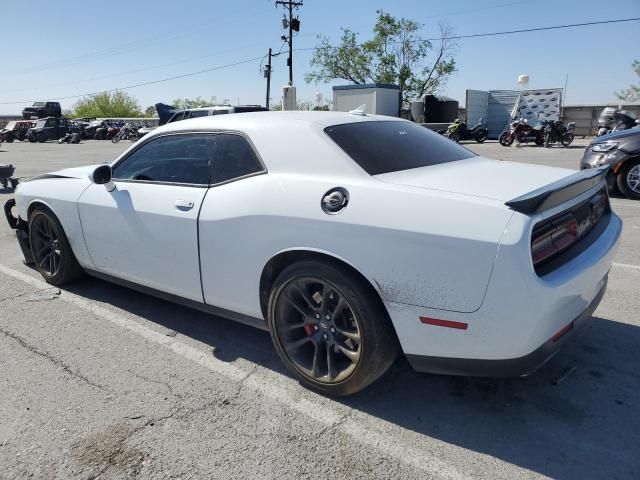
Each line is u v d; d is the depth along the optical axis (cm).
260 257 292
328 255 264
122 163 386
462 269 227
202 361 332
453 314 234
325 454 243
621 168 796
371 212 251
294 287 282
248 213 292
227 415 274
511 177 277
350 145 288
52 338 366
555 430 257
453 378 307
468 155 349
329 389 284
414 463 236
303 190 276
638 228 629
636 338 349
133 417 272
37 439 256
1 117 7400
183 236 328
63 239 437
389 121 353
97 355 341
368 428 262
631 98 4903
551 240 239
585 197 271
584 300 259
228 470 233
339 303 268
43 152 2573
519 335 224
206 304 338
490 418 268
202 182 329
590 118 3086
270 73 3588
